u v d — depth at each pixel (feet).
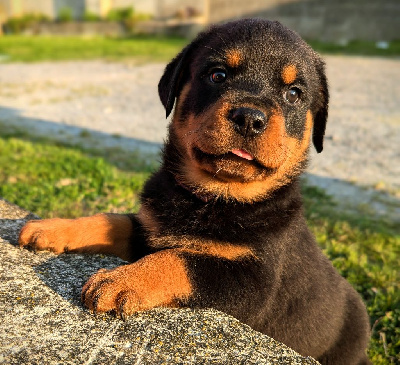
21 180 2.32
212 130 1.02
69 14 11.29
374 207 2.31
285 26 1.24
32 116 3.89
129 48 8.41
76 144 3.12
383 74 5.94
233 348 0.85
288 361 0.85
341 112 4.16
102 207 1.99
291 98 1.16
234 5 10.02
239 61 1.12
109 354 0.80
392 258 1.86
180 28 10.22
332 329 1.18
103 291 0.88
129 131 3.51
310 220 2.11
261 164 1.04
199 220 1.07
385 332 1.45
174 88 1.25
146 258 0.96
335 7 9.11
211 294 0.95
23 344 0.80
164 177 1.20
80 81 5.47
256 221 1.07
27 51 7.84
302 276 1.13
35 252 1.10
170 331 0.87
